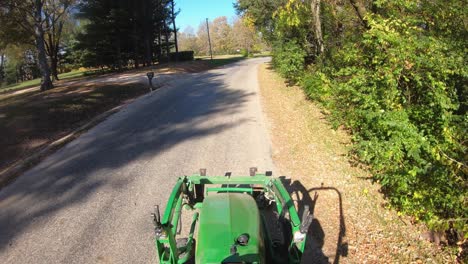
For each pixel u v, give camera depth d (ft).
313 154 36.52
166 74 109.91
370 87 26.32
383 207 26.84
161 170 35.12
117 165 36.99
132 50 154.20
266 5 79.05
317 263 21.27
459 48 26.30
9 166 38.42
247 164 35.55
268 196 23.62
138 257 22.53
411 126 22.07
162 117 55.36
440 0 28.66
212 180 23.62
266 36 90.12
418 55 23.81
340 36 48.65
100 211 28.12
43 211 28.73
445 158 20.88
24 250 23.94
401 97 25.17
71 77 149.18
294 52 69.00
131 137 46.06
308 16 60.34
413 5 28.99
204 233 16.22
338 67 40.81
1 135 47.29
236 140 42.73
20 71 255.70
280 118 51.13
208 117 54.08
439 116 23.41
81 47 146.51
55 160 39.42
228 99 66.64
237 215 17.29
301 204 27.66
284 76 79.05
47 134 48.37
